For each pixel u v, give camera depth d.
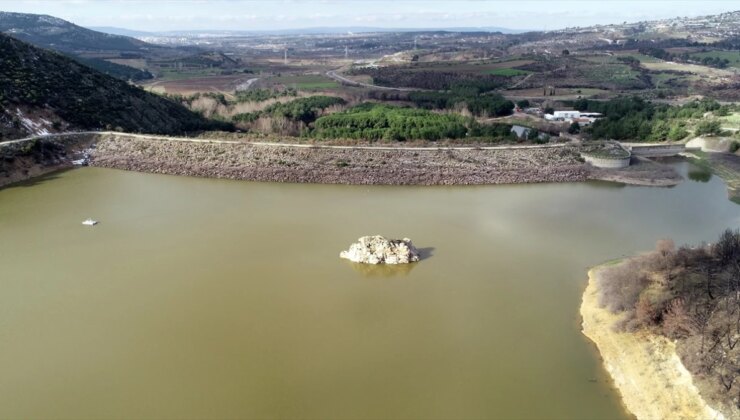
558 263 73.50
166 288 65.44
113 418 44.53
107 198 98.88
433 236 82.38
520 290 65.75
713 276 58.88
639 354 50.28
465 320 59.00
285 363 51.47
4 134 113.94
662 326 52.09
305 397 47.00
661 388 45.84
